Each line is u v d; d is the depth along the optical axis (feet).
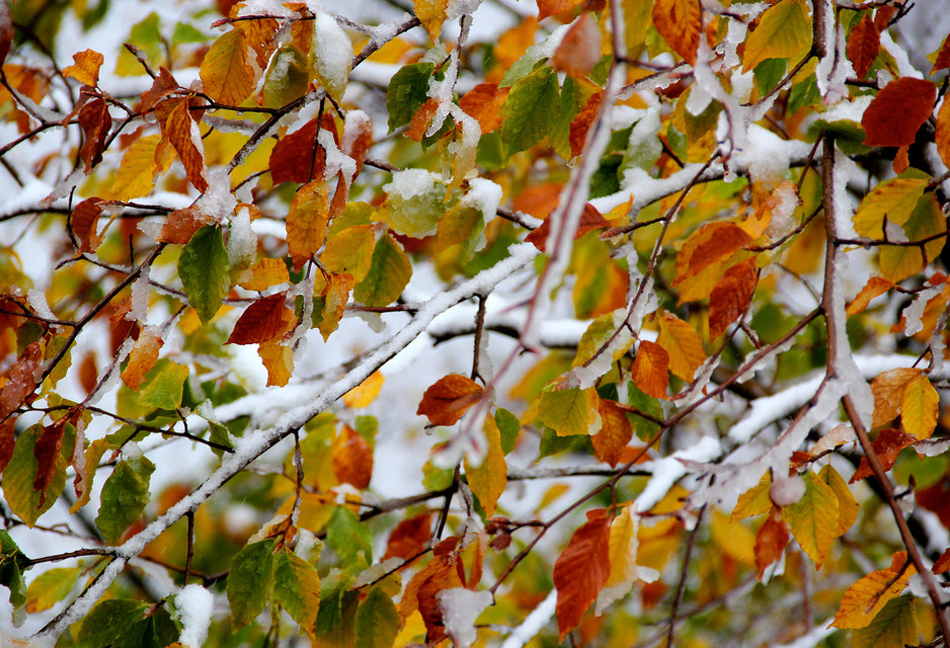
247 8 6.78
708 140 7.41
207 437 8.09
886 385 6.95
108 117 6.94
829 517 6.89
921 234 7.11
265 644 7.91
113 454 7.20
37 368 6.98
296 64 6.89
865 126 6.88
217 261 6.82
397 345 7.18
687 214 8.24
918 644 6.97
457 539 7.07
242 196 6.99
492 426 6.98
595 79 7.32
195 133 6.77
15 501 7.08
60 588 7.71
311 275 6.89
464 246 7.16
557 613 6.71
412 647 6.91
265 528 7.22
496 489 7.02
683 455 8.05
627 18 7.20
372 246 7.09
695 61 6.50
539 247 6.95
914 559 6.56
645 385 7.01
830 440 6.91
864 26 7.06
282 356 6.94
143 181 6.98
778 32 6.97
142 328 7.02
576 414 7.08
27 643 6.95
